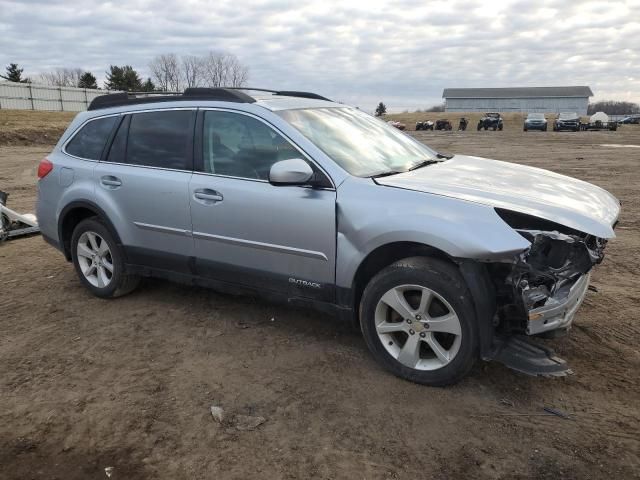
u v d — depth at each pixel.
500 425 3.18
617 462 2.86
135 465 2.91
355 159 4.01
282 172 3.65
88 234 5.19
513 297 3.23
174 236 4.54
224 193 4.17
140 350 4.18
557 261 3.40
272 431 3.15
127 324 4.66
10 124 32.69
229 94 4.34
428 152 4.84
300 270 3.94
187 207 4.38
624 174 14.11
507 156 20.25
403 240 3.42
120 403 3.47
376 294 3.62
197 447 3.03
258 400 3.47
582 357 3.95
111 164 4.93
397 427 3.17
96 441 3.11
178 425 3.23
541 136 38.38
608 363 3.86
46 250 7.20
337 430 3.15
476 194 3.48
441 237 3.28
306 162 3.80
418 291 3.54
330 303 3.90
